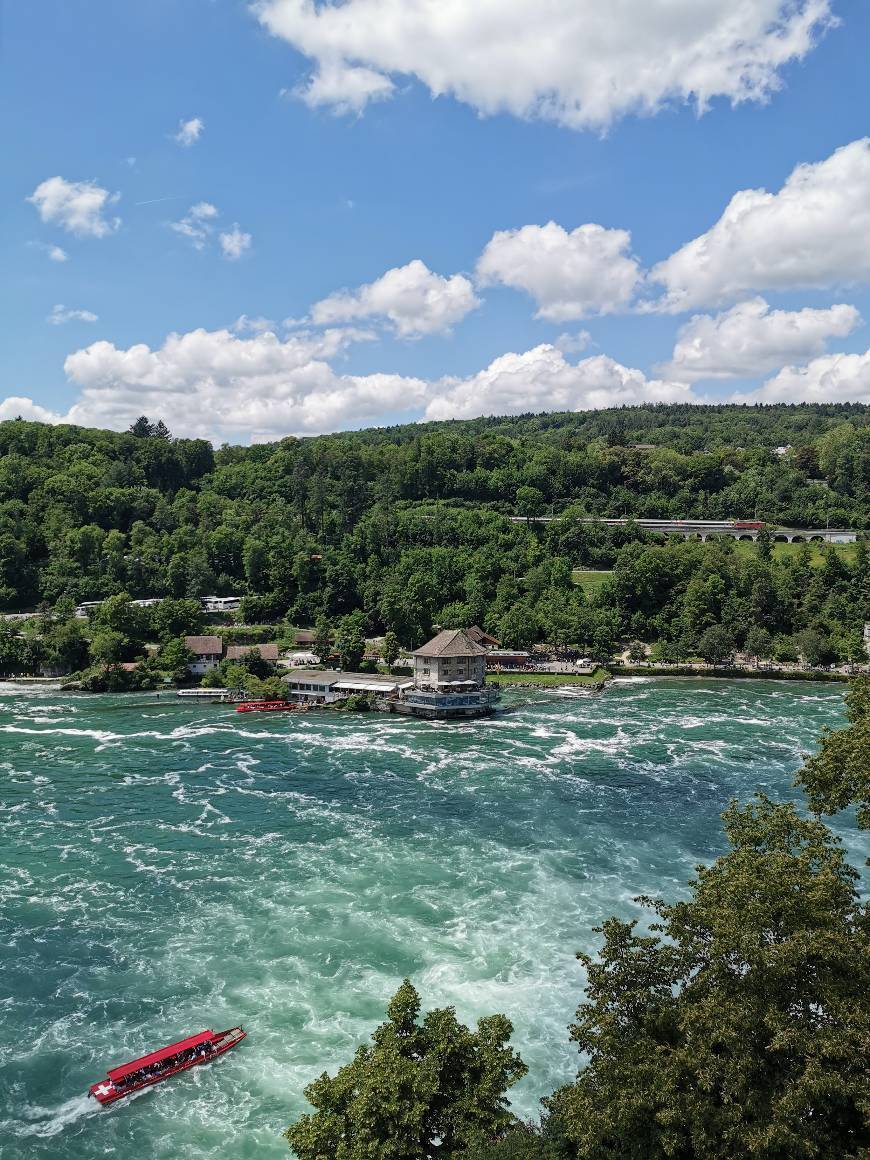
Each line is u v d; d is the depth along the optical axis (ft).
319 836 260.21
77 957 189.26
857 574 641.40
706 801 293.64
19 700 480.23
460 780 319.47
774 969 85.97
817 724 414.41
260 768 336.08
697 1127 84.28
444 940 195.72
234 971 183.52
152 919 206.28
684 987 99.66
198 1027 165.27
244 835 261.24
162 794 301.02
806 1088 80.64
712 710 450.71
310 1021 166.71
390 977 180.86
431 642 482.28
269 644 554.46
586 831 264.52
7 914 208.44
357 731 407.44
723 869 106.11
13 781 314.96
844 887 98.22
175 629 592.19
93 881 227.20
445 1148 102.06
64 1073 152.97
